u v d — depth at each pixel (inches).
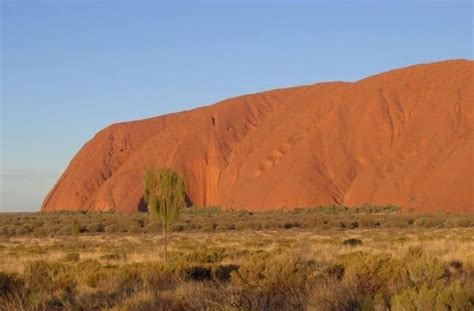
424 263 530.6
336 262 688.4
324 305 396.8
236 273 552.7
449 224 2610.7
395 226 2753.4
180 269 665.0
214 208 4805.6
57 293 590.9
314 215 3599.9
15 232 2928.2
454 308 336.8
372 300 378.0
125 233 2751.0
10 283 594.2
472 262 725.9
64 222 3567.9
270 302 423.8
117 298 500.1
